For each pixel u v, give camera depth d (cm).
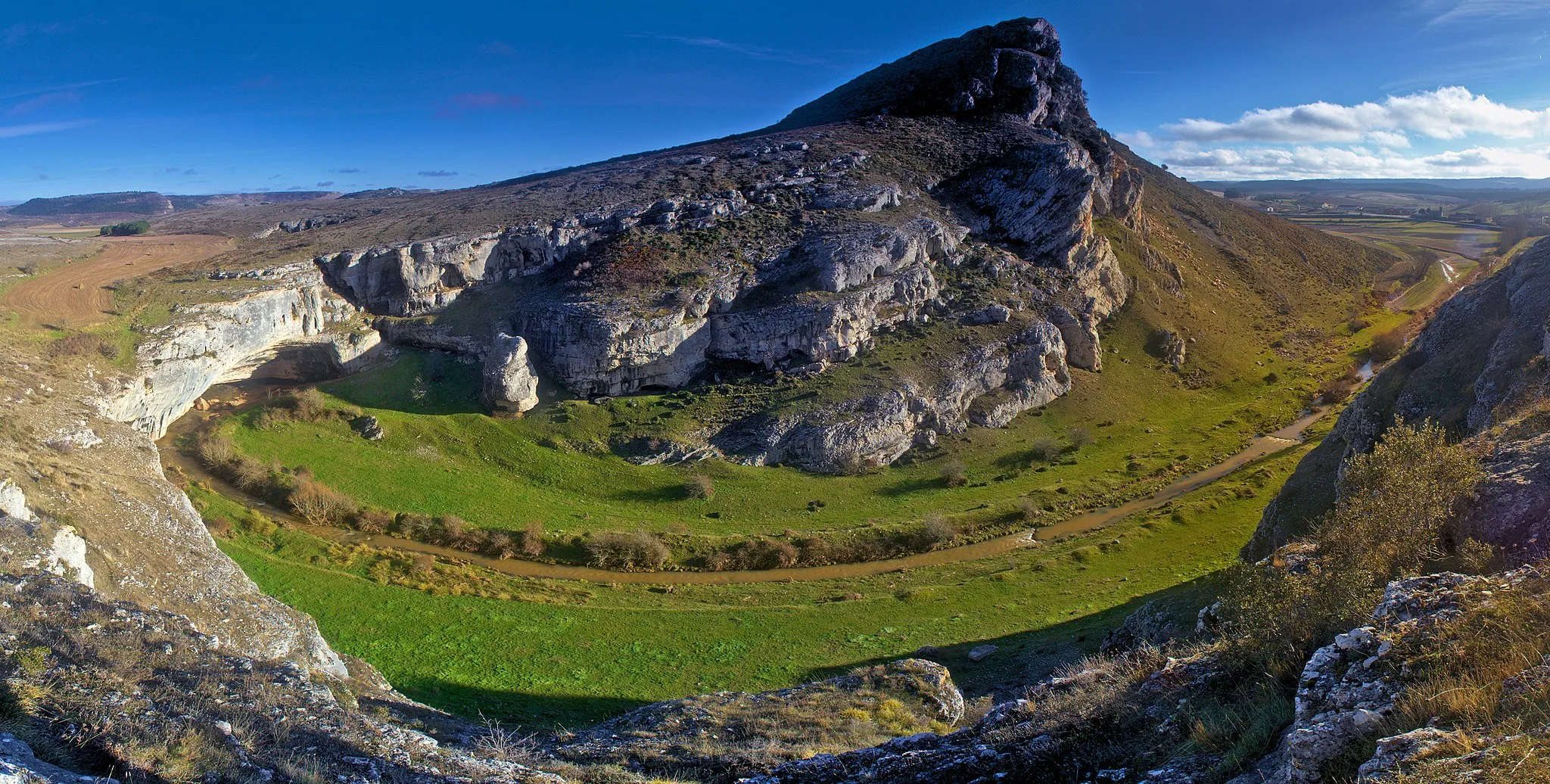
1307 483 4159
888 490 6938
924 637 4503
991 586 5181
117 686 1633
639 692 3959
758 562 5675
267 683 1883
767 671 4172
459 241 8600
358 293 8375
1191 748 1232
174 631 2094
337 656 3306
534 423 7300
